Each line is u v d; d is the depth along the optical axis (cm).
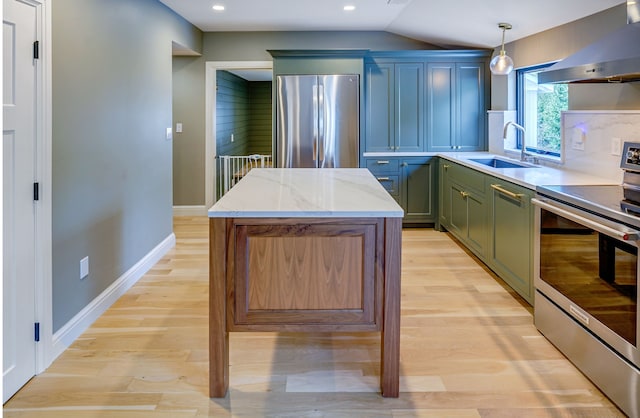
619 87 308
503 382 225
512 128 519
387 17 521
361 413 202
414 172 555
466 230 443
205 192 619
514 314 307
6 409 201
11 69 211
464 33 525
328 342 271
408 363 244
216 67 600
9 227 212
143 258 395
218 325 210
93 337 274
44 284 236
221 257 208
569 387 220
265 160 982
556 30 407
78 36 278
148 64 408
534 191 290
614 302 202
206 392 217
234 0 448
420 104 571
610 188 265
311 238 209
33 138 228
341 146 552
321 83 545
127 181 359
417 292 348
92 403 207
